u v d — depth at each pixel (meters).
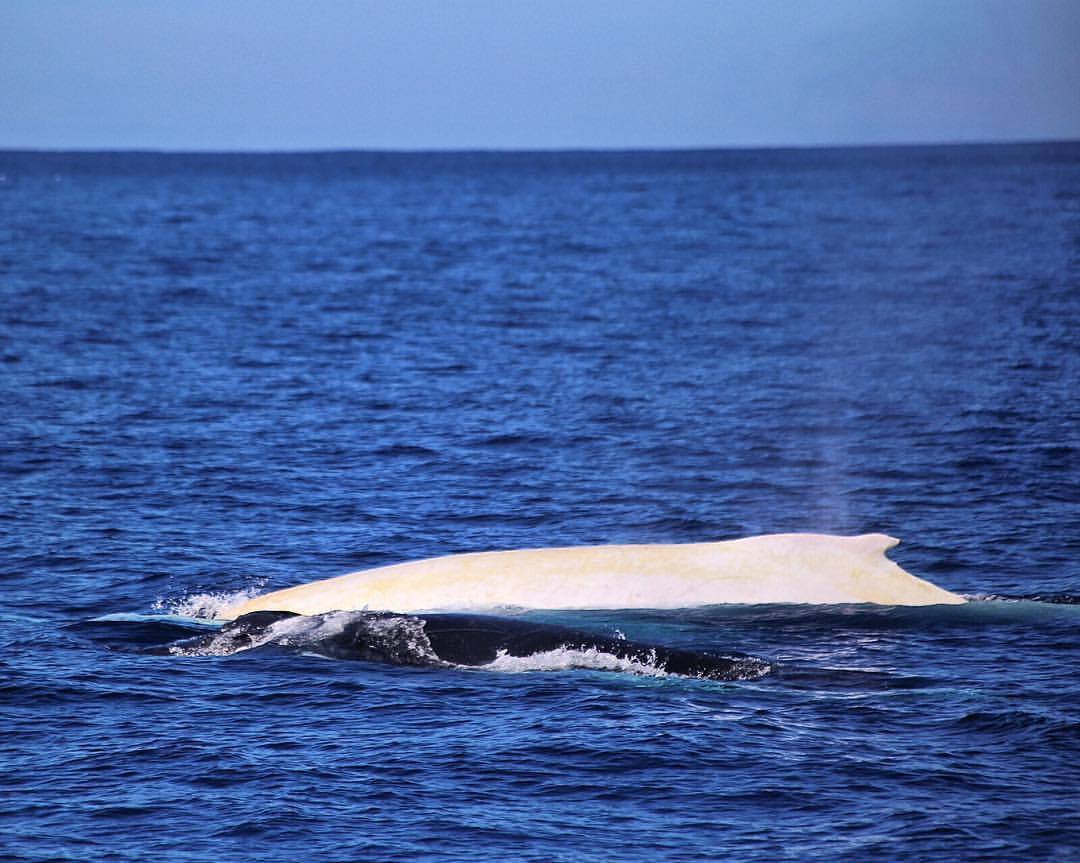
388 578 83.06
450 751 59.03
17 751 58.94
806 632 76.75
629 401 152.88
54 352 188.00
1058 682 67.62
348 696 66.12
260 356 188.88
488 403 151.88
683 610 80.50
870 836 51.16
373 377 170.50
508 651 71.69
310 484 113.75
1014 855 49.75
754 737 60.62
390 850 50.25
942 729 61.50
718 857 49.69
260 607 81.50
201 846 50.56
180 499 108.12
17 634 76.12
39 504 105.50
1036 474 116.31
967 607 80.50
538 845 50.62
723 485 114.12
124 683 67.81
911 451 125.69
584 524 102.12
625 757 58.31
